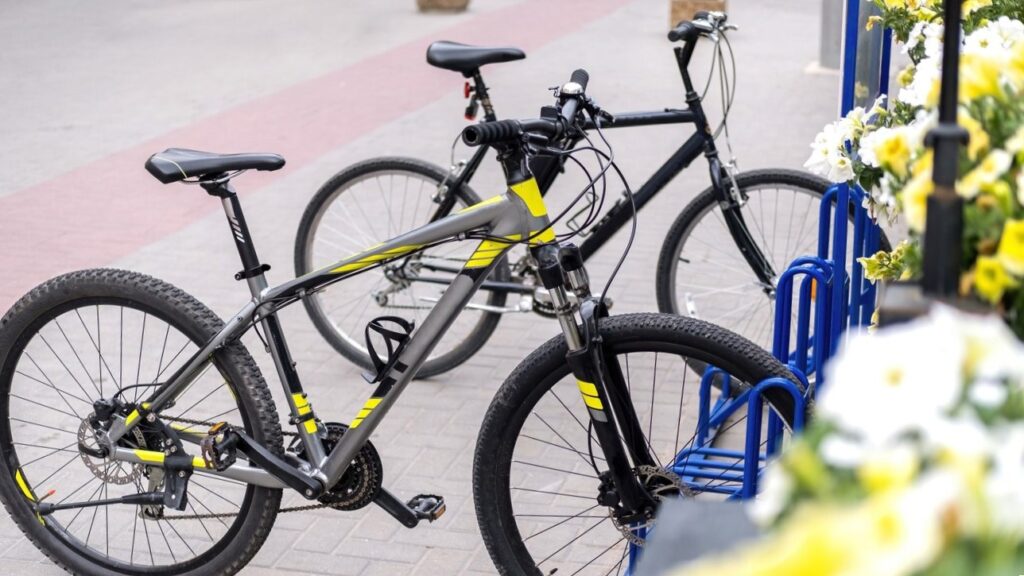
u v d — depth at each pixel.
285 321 7.00
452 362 6.08
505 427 3.87
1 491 4.48
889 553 1.21
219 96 12.77
